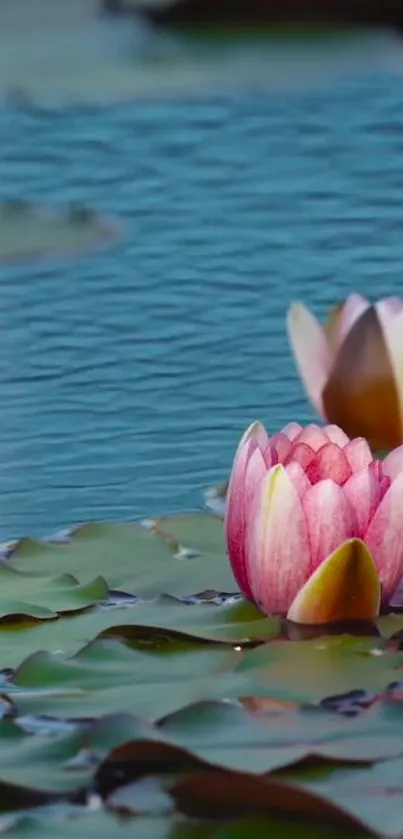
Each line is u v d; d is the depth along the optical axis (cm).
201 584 202
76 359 255
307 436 201
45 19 615
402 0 565
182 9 568
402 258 281
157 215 316
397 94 414
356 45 509
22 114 411
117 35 562
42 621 197
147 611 198
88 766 182
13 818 179
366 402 224
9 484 226
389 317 223
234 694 188
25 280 280
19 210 324
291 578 196
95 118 404
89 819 179
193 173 347
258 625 196
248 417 240
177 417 240
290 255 286
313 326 229
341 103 409
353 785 179
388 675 190
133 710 187
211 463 229
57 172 353
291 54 493
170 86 437
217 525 211
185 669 191
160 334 261
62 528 217
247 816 179
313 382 229
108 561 206
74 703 188
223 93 427
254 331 261
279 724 184
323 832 177
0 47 537
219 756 181
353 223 303
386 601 198
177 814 179
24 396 246
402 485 196
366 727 184
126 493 223
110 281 278
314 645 193
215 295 272
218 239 298
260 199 322
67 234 308
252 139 374
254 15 568
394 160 347
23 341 260
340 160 350
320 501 196
